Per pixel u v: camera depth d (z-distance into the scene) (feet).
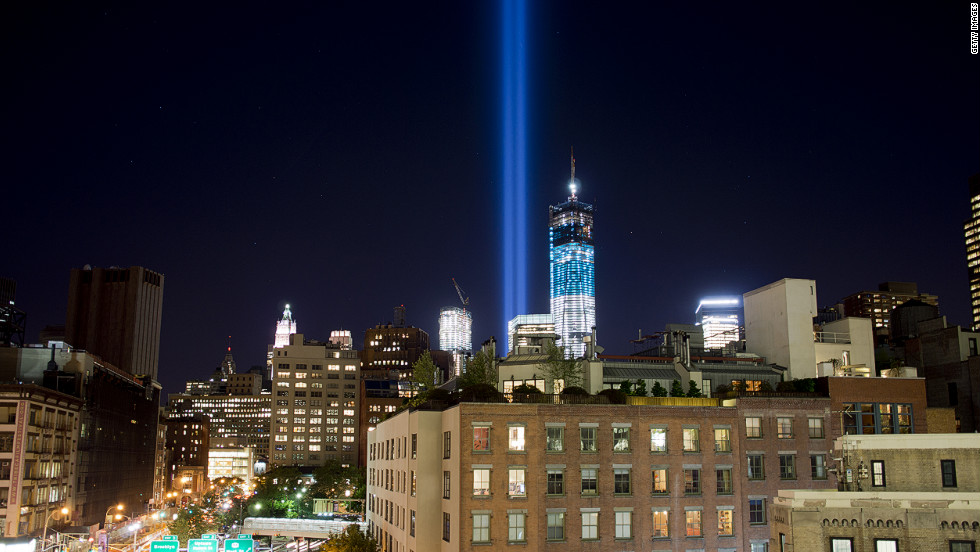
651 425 234.99
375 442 354.33
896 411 257.96
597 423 230.48
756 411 243.19
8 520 364.58
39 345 514.27
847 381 256.32
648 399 240.94
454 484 224.53
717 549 231.91
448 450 235.40
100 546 400.67
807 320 322.55
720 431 240.53
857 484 148.66
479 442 221.66
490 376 319.68
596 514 225.56
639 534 226.79
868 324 332.80
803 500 139.85
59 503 431.02
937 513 133.80
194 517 448.24
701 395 270.26
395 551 278.67
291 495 631.15
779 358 323.16
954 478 145.18
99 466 515.91
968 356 314.14
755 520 237.25
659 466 232.73
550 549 219.82
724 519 235.40
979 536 132.05
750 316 344.90
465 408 222.48
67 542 400.06
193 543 243.40
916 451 147.43
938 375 322.96
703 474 235.40
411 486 250.78
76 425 463.83
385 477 312.50
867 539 135.95
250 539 252.83
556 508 222.28
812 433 247.50
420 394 297.12
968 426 305.94
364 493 565.12
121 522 536.83
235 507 614.75
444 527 234.38
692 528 232.12
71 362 487.61
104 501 526.98
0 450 371.15
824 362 285.84
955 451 145.89
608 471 228.63
